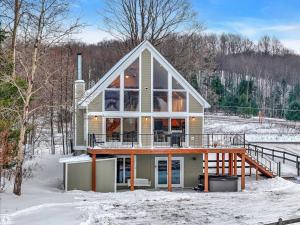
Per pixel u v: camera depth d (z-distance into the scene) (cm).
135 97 3055
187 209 2119
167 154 2891
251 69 13138
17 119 2431
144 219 1880
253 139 5991
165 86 3081
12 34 2431
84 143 3169
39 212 1912
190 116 3105
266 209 2111
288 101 11025
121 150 2808
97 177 2752
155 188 3019
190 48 5197
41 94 3650
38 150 4672
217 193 2697
